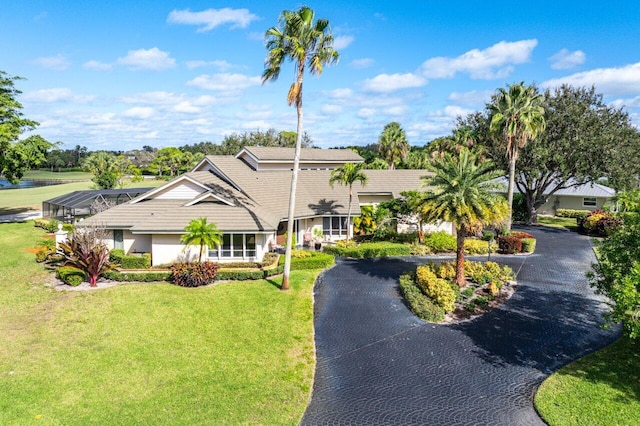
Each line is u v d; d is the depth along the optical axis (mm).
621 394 14945
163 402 14641
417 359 17766
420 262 32406
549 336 19797
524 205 53719
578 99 46125
